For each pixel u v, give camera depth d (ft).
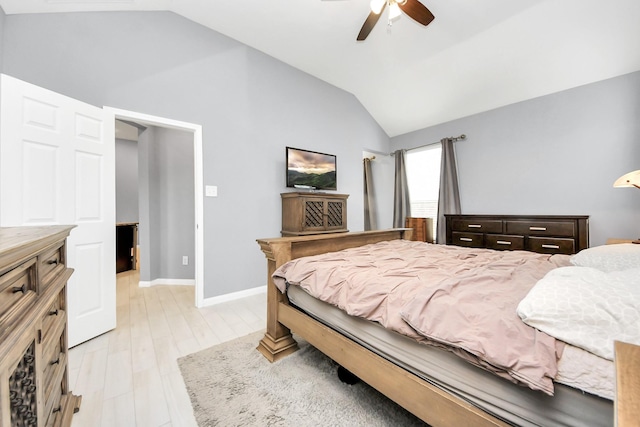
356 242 7.77
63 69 6.81
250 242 10.11
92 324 6.51
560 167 10.13
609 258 4.82
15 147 5.24
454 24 8.79
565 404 2.19
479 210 12.49
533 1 7.78
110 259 7.00
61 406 3.78
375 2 6.23
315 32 9.42
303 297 5.16
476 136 12.57
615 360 1.45
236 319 7.77
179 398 4.45
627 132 8.79
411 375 3.26
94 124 6.72
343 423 3.86
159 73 8.14
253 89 10.26
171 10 8.37
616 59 8.46
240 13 8.52
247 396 4.44
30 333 2.45
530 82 10.19
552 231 9.39
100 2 6.96
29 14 6.50
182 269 11.99
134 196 18.60
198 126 8.86
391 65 11.35
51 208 5.79
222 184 9.42
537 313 2.46
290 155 11.07
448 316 2.87
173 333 6.83
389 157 16.74
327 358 5.60
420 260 5.49
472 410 2.67
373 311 3.57
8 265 2.08
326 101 12.87
